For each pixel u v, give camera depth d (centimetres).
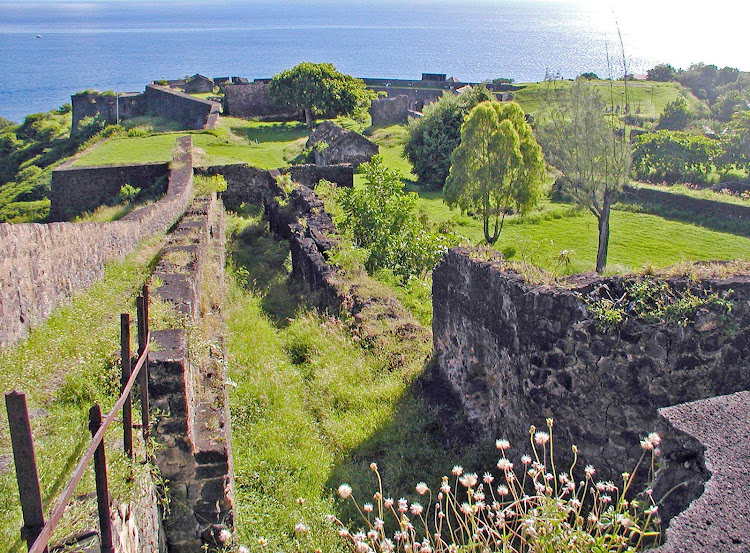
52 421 478
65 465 390
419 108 5800
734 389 546
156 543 469
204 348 636
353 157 3772
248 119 5209
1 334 631
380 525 418
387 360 875
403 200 1505
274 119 5306
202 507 512
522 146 2342
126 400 402
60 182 2286
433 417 736
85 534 336
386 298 1048
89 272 908
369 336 934
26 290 702
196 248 952
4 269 656
